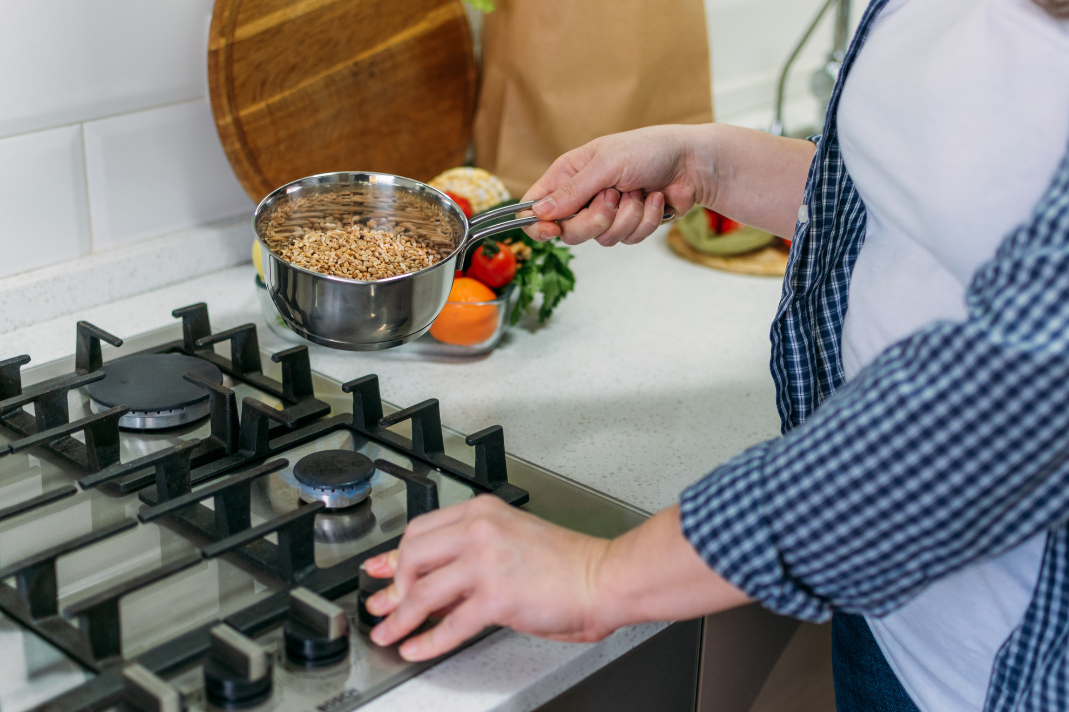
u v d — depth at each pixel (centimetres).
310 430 78
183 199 109
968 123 56
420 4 118
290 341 99
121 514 68
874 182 65
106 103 99
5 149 93
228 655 52
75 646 54
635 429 87
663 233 139
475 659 58
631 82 120
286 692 53
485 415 88
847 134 67
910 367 45
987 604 60
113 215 104
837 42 142
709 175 84
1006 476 43
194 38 104
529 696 56
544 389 93
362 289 63
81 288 101
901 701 78
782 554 48
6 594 59
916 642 67
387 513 70
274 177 109
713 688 76
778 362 79
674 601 51
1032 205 54
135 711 50
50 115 95
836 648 86
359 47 113
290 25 105
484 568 53
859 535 46
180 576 62
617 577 51
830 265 78
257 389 86
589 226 81
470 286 96
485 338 97
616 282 121
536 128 124
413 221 77
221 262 114
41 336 96
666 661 70
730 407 91
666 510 53
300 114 109
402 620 54
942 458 43
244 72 102
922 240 61
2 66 90
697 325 109
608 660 61
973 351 42
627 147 79
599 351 102
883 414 45
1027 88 54
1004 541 46
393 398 90
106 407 78
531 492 74
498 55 124
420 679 56
